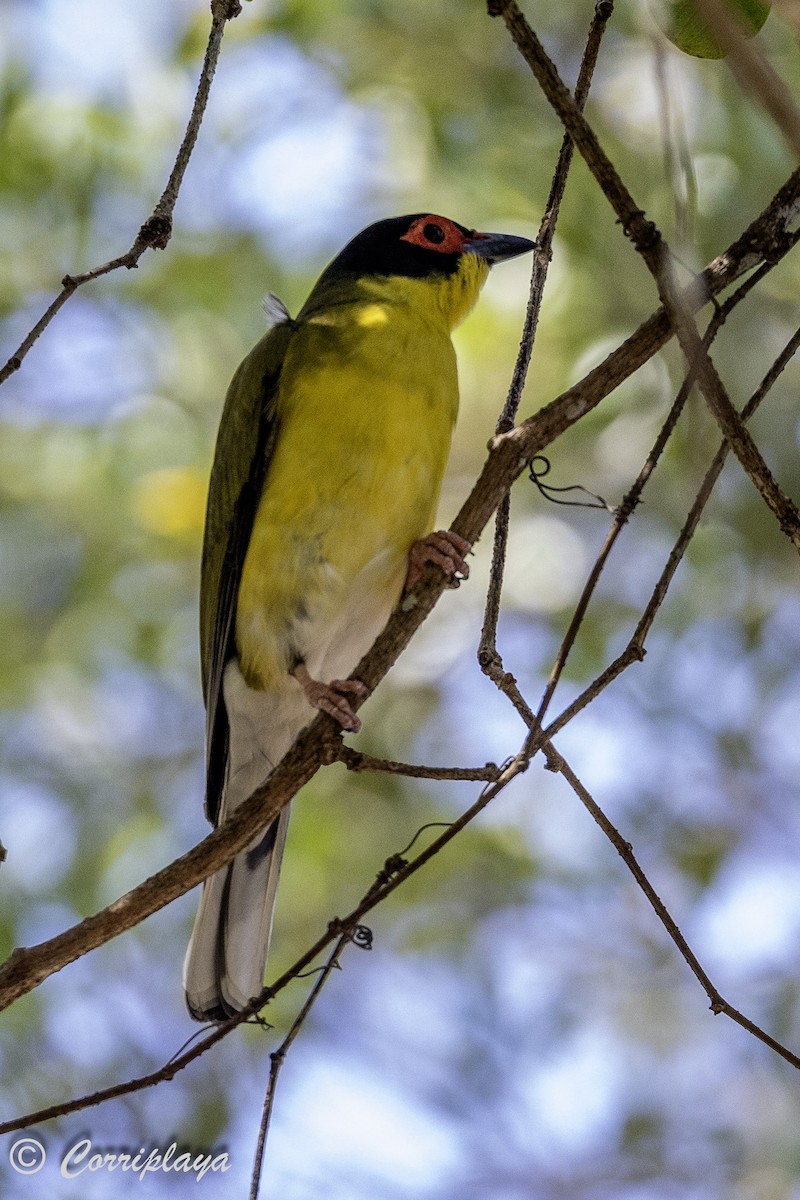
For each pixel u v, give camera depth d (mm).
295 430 7578
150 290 12742
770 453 11305
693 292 5434
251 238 12625
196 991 7301
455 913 12820
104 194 12359
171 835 12547
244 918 7453
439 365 7738
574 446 12375
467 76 12148
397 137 12328
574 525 12594
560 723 5473
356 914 5559
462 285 8477
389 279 8344
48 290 12742
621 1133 12008
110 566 12906
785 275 11312
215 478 8352
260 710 7973
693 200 4879
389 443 7508
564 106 5086
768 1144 11773
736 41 3682
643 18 6410
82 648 12898
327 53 12227
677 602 12250
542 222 6055
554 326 11852
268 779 5559
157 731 13039
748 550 11922
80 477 13047
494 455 5707
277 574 7609
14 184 12211
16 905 11938
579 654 12398
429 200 12141
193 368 13047
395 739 13008
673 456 11719
